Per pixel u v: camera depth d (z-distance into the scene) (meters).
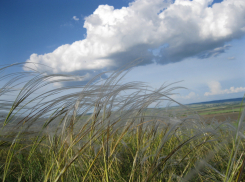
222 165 1.69
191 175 1.48
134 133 2.07
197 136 1.36
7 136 1.63
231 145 1.86
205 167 1.69
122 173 1.83
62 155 1.39
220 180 1.50
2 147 1.59
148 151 1.72
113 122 1.31
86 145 1.21
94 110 1.46
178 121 1.45
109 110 1.54
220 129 1.91
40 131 1.57
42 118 1.66
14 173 1.71
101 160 1.72
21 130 1.59
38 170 1.79
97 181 1.50
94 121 1.35
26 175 1.69
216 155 1.87
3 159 1.68
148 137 1.84
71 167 1.59
